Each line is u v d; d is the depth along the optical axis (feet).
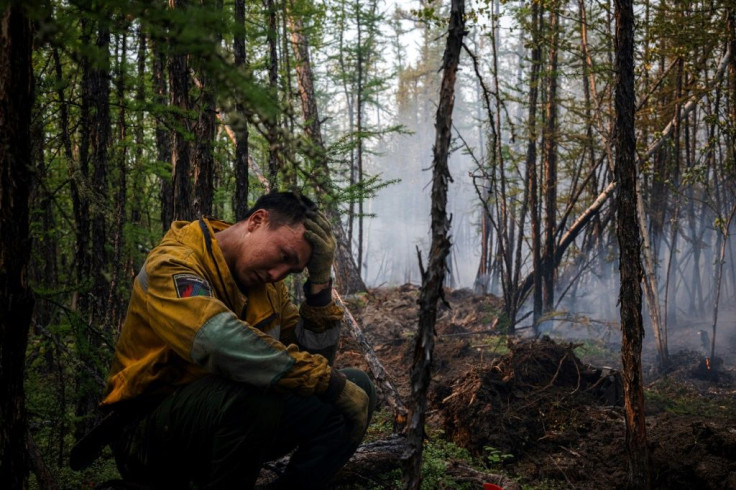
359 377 8.07
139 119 14.14
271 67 14.20
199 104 10.16
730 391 16.78
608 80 19.99
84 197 9.21
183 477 7.42
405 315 24.23
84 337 8.95
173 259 6.89
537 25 22.12
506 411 11.84
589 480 10.49
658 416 13.20
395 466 9.46
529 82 23.11
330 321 8.16
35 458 7.11
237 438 6.76
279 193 7.43
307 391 6.82
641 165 19.15
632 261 8.91
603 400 13.24
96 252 10.58
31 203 10.46
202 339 6.40
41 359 10.59
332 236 7.75
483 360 17.52
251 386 6.72
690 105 20.24
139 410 7.21
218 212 17.08
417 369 5.40
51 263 14.71
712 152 23.35
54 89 8.23
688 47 18.52
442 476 9.69
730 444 10.11
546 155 24.43
